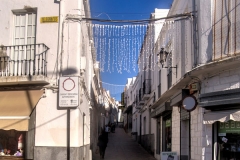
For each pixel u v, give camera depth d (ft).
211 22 30.42
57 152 32.83
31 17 36.40
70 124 33.09
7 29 35.86
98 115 88.17
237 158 27.86
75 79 32.76
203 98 28.96
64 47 34.50
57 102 33.50
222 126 28.94
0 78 32.76
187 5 36.50
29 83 33.40
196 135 31.73
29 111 31.99
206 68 27.96
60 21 34.65
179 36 40.65
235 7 28.19
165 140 52.19
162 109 47.47
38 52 34.01
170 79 47.32
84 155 40.27
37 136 33.24
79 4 35.09
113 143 88.94
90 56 55.62
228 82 27.81
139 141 89.20
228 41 28.45
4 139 34.55
